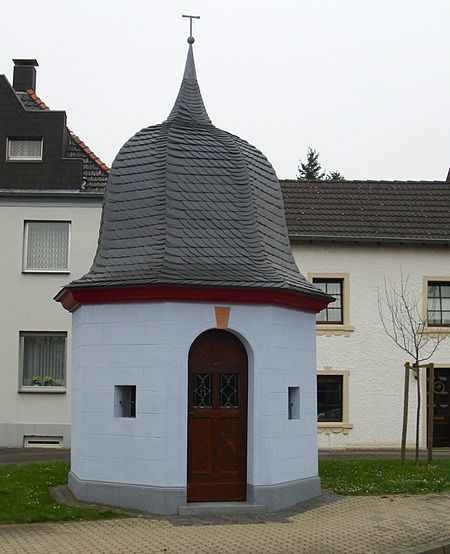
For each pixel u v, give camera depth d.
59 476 15.49
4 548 10.18
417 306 25.03
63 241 24.88
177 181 13.91
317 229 25.19
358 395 24.66
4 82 25.38
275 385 13.20
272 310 13.17
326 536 11.12
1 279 24.55
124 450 12.88
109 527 11.50
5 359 24.30
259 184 14.61
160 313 12.74
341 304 25.03
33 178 24.95
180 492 12.48
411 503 13.52
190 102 15.40
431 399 17.95
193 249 13.23
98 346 13.30
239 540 10.82
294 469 13.60
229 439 13.05
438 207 26.62
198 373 13.05
